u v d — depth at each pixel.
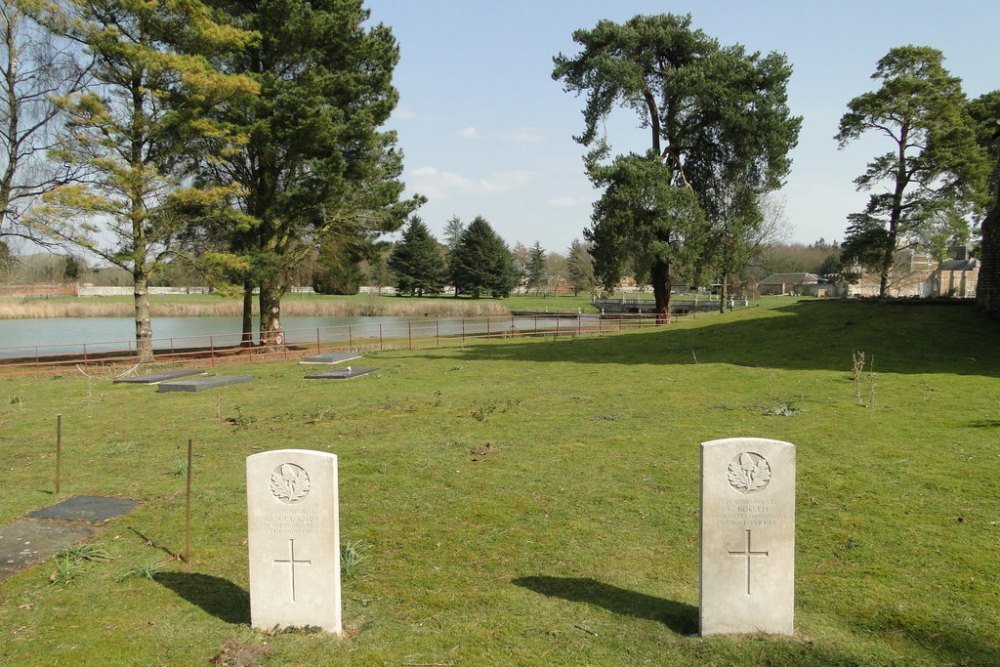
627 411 12.52
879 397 12.87
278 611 4.95
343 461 9.41
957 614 4.96
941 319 22.09
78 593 5.60
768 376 16.03
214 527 7.06
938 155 35.25
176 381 18.53
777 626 4.76
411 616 5.15
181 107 24.12
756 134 35.09
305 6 26.69
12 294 58.31
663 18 36.47
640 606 5.24
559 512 7.30
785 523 4.70
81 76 24.73
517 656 4.54
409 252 94.88
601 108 36.59
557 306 76.81
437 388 16.14
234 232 28.03
